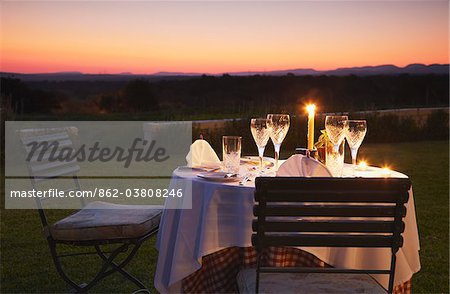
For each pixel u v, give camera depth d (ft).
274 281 7.04
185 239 8.05
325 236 6.35
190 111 39.70
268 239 6.34
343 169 9.35
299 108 34.17
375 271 6.54
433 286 11.34
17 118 33.55
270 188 6.16
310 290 6.75
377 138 39.52
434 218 17.26
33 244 14.24
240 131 30.53
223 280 8.61
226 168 8.66
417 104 48.62
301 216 6.27
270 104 34.78
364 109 41.34
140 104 52.65
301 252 8.23
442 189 22.08
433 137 41.81
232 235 7.72
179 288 8.59
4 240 14.56
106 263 9.25
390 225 6.34
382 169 9.49
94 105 52.37
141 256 13.41
